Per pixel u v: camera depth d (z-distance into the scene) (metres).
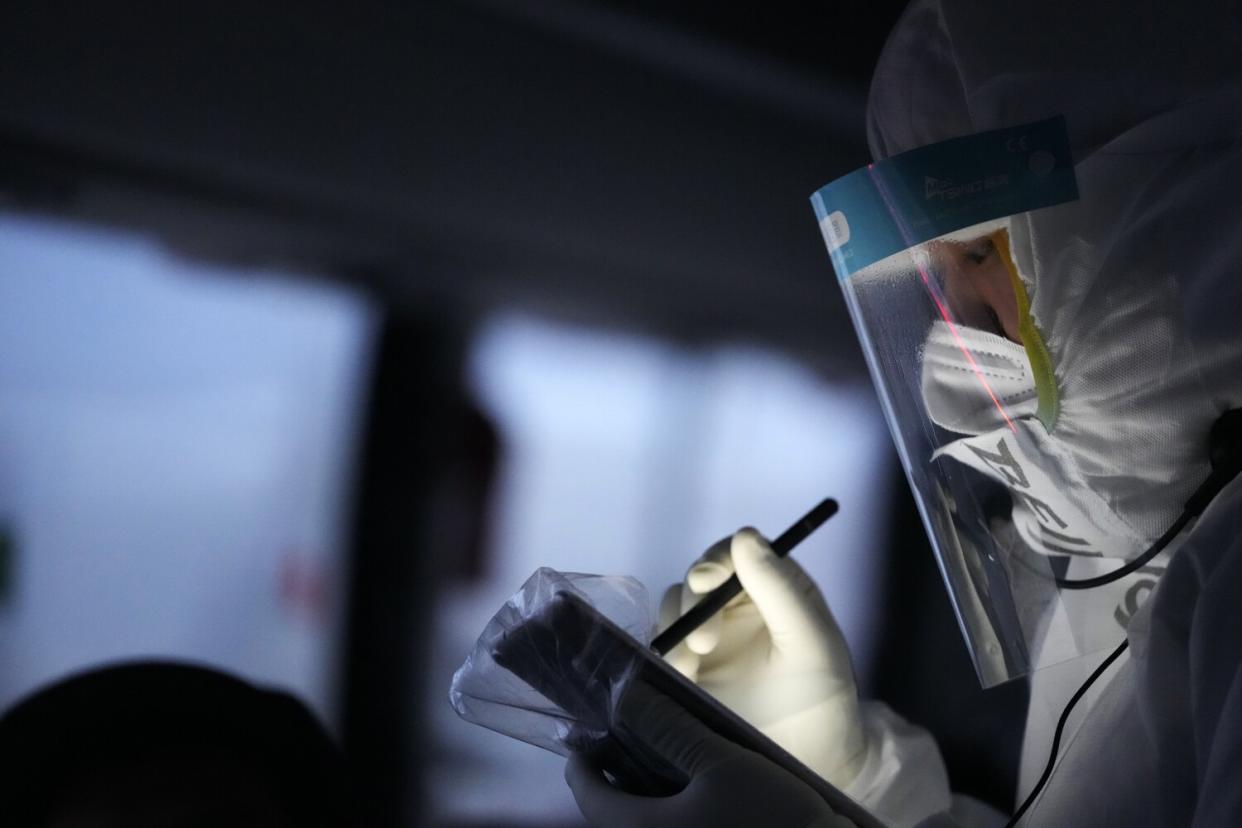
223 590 2.96
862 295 0.74
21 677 2.69
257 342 3.00
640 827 0.65
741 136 3.74
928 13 0.76
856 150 3.99
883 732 0.96
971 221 0.69
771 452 3.98
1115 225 0.66
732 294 3.84
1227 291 0.63
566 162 3.41
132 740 0.81
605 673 0.66
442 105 3.16
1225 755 0.51
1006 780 3.28
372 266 3.15
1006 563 0.73
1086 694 0.78
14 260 2.63
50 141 2.59
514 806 3.07
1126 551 0.70
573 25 3.24
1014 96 0.70
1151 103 0.66
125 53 2.65
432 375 3.26
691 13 3.25
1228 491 0.61
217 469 2.95
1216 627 0.55
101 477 2.80
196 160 2.79
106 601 2.81
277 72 2.88
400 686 3.14
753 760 0.64
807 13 3.41
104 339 2.78
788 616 0.92
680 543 3.82
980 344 0.70
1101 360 0.67
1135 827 0.60
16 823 0.77
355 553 3.13
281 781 0.84
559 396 3.54
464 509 3.32
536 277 3.43
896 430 0.77
